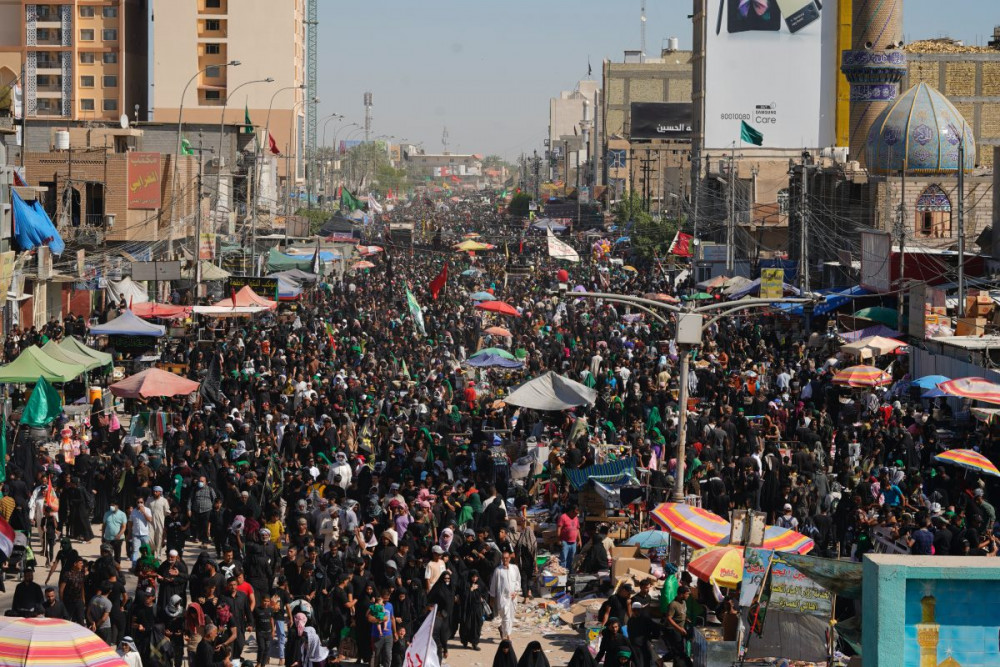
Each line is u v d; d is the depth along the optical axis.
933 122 66.75
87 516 27.19
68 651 13.02
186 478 27.28
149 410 34.78
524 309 64.81
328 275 80.88
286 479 27.98
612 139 163.00
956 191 66.88
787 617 15.95
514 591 21.84
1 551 21.97
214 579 19.98
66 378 33.59
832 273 67.75
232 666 18.73
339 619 19.97
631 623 18.64
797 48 108.12
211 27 151.62
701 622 20.22
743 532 19.12
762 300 24.94
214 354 41.19
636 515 27.08
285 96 152.38
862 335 46.69
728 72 108.44
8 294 48.88
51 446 32.97
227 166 86.06
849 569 14.62
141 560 19.70
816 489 27.81
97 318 50.34
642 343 50.31
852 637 14.59
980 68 95.12
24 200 51.69
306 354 44.47
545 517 28.44
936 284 55.44
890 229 66.75
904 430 31.80
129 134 79.69
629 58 185.50
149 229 65.38
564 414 36.66
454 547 22.98
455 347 51.78
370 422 33.47
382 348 47.81
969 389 32.47
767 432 32.09
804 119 108.44
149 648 18.69
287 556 21.64
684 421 24.14
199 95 152.38
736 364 46.62
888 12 86.19
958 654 11.38
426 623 16.58
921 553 22.23
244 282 54.22
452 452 31.97
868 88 84.69
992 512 25.23
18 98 63.75
